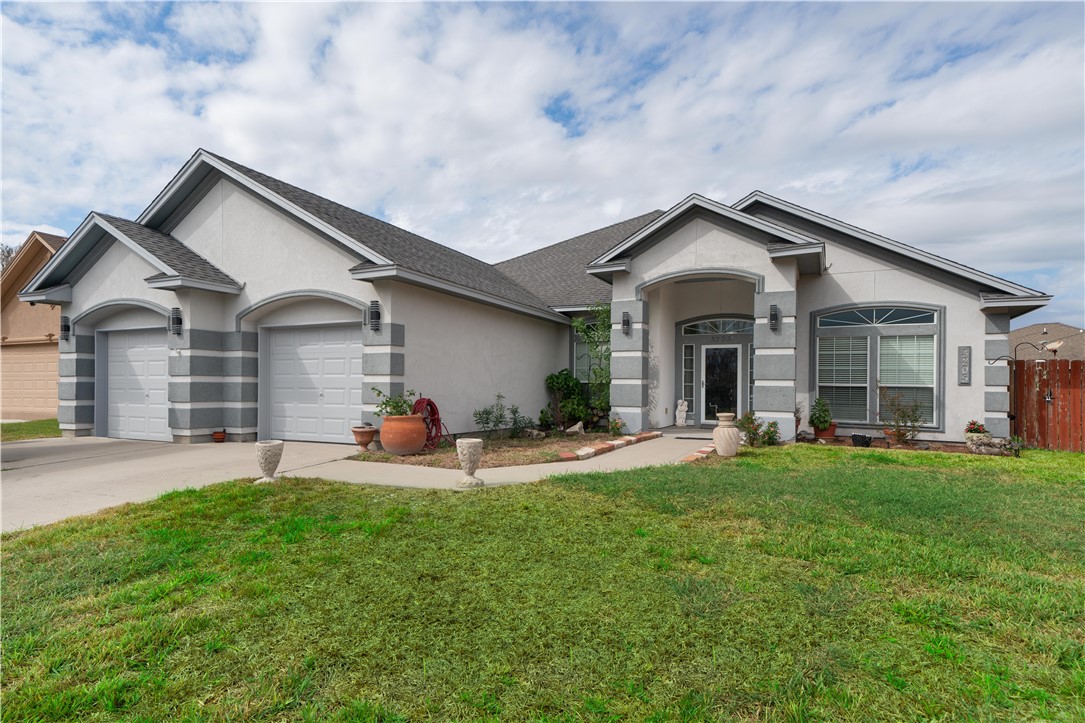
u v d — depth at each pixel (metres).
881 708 2.58
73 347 13.59
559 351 17.52
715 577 4.10
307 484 7.48
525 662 2.95
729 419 10.27
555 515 5.75
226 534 5.25
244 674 2.88
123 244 12.98
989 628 3.36
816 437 12.96
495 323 14.41
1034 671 2.89
